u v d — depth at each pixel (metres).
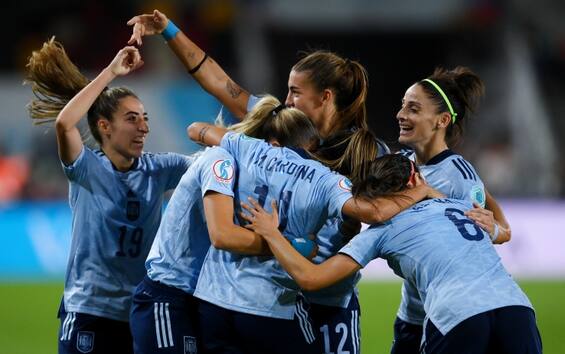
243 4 67.00
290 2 67.81
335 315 17.31
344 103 18.25
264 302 15.41
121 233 18.34
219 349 15.61
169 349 15.78
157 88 54.59
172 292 16.00
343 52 69.06
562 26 68.19
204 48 64.81
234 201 15.90
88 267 18.38
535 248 49.19
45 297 39.88
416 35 69.19
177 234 16.12
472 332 14.97
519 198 52.44
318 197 15.62
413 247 15.70
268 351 15.58
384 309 37.69
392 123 66.75
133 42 18.84
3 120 52.62
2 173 50.97
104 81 17.66
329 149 17.22
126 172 18.42
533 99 61.53
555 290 43.19
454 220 16.08
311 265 15.13
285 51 68.25
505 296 15.32
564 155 60.47
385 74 68.56
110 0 64.69
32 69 18.62
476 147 57.94
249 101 20.02
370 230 15.98
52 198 50.94
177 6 65.38
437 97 18.16
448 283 15.34
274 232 15.23
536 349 15.27
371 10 68.50
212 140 18.45
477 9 67.38
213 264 15.80
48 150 52.28
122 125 18.11
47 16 64.25
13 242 46.72
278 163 15.80
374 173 16.02
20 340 30.70
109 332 18.50
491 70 64.75
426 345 15.49
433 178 17.97
